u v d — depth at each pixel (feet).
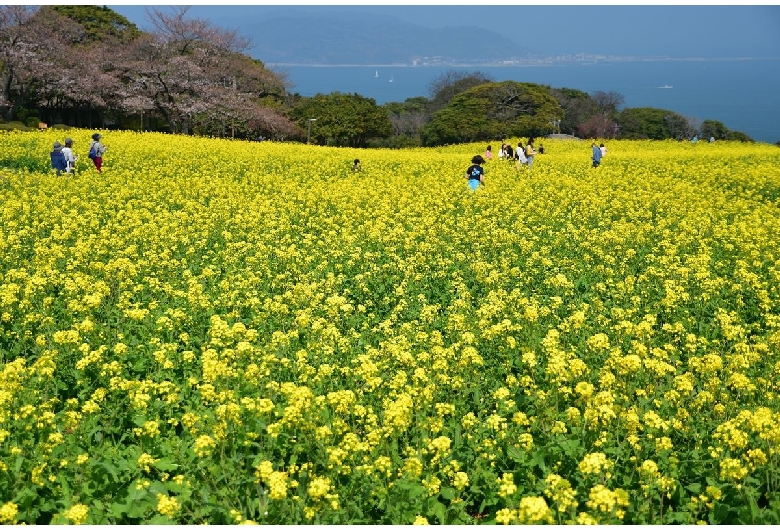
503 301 43.88
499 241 61.77
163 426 27.58
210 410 27.91
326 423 27.81
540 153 152.25
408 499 23.32
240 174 106.93
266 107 280.10
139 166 104.78
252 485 23.79
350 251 58.23
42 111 256.32
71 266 49.85
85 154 110.63
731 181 105.40
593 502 21.08
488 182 96.94
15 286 41.19
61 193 78.84
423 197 85.51
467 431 27.14
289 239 63.36
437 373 31.53
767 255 57.36
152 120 279.28
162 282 48.80
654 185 99.50
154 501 22.82
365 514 23.62
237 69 275.80
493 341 36.91
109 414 27.94
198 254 56.90
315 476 24.08
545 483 23.58
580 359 32.96
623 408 27.81
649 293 46.55
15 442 25.45
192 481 23.59
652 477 23.56
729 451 25.39
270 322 40.57
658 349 33.45
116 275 47.93
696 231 65.98
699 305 44.52
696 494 24.45
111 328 38.37
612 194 89.66
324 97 325.42
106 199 78.74
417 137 385.91
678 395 28.99
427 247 58.95
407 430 28.40
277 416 28.17
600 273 52.34
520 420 26.73
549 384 30.94
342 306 41.52
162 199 82.43
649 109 469.98
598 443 25.55
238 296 45.09
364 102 328.49
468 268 53.57
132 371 33.53
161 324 36.52
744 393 30.99
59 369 32.60
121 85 238.68
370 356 34.22
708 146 201.98
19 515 22.24
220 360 32.89
